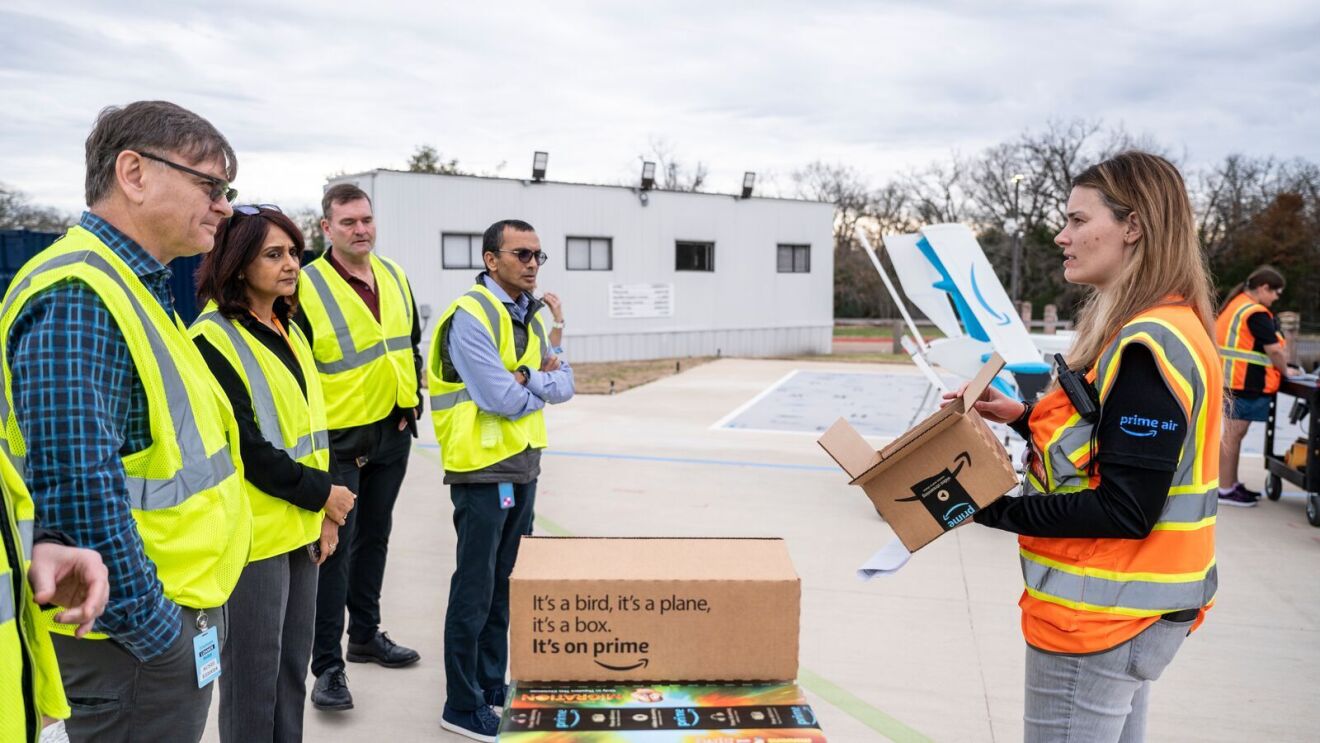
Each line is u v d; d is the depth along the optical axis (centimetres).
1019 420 204
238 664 235
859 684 360
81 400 155
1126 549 174
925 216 4684
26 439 155
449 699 313
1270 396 642
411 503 634
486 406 296
